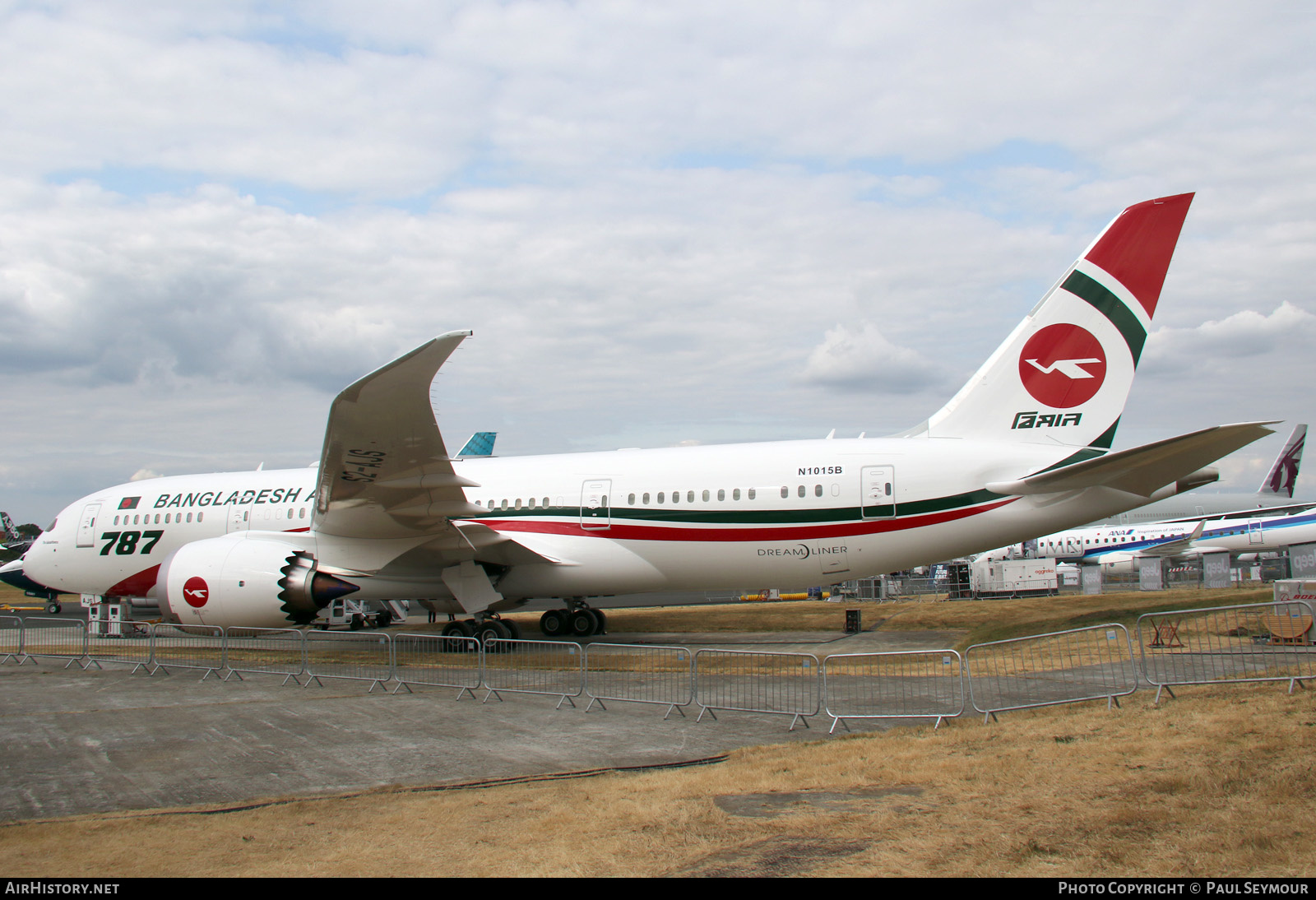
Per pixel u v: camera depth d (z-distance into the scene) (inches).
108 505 949.8
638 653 703.1
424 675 579.5
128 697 522.0
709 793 286.7
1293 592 592.7
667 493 791.1
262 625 732.7
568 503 815.1
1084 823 232.8
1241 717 330.0
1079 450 712.4
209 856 241.0
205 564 737.0
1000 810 250.2
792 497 757.9
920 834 234.2
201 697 519.8
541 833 251.6
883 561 745.6
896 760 318.3
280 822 272.1
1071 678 464.1
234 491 911.0
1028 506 711.7
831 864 216.1
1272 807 231.0
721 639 873.5
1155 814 235.1
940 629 877.2
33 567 966.4
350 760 358.3
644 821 258.5
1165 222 698.2
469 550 757.9
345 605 1179.9
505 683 542.3
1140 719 348.2
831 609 1130.7
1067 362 721.0
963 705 395.2
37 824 271.9
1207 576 1493.6
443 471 651.5
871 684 489.7
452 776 330.0
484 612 783.1
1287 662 438.3
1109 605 879.7
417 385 556.4
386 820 271.1
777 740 380.2
